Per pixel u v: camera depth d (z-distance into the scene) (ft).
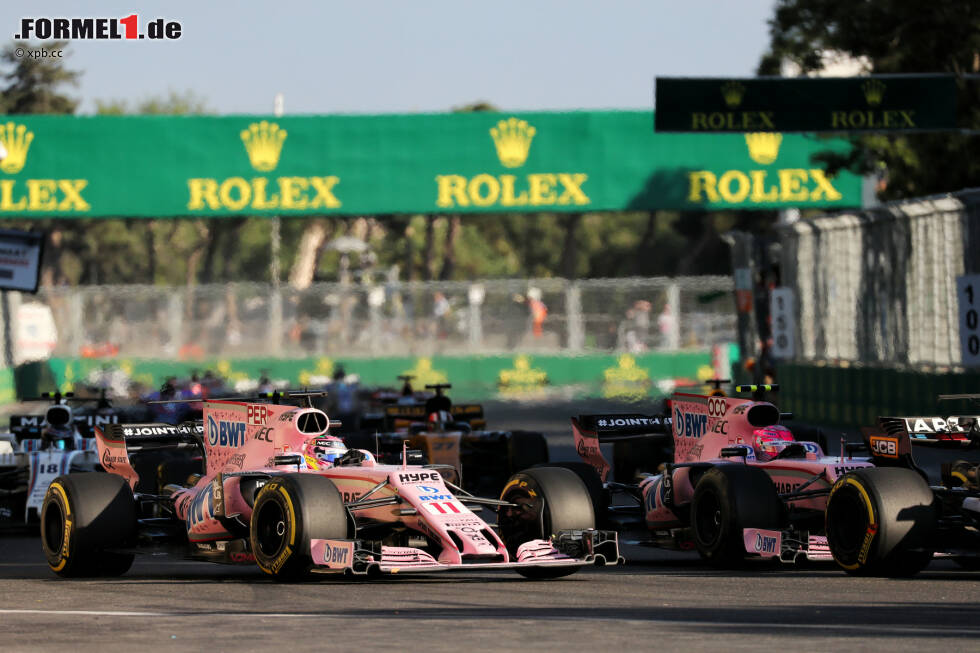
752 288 420.36
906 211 330.54
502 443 240.32
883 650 86.69
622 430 166.40
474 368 558.56
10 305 551.18
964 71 363.15
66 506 137.80
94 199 468.34
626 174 471.21
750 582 126.11
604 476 165.58
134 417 251.60
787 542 134.10
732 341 574.56
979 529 129.70
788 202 472.85
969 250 301.84
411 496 124.67
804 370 392.88
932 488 136.67
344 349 574.97
